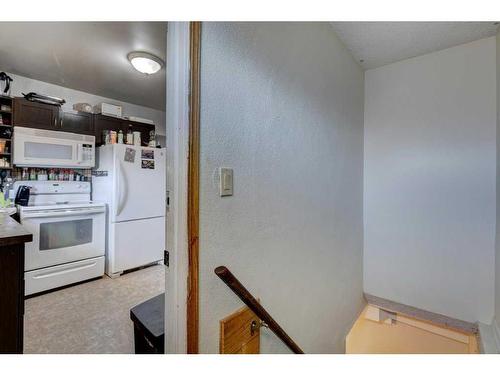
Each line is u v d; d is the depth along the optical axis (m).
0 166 2.58
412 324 2.65
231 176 1.05
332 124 2.00
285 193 1.42
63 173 3.13
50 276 2.62
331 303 2.03
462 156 2.26
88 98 3.34
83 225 2.88
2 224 1.40
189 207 0.88
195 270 0.90
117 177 3.01
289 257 1.47
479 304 2.19
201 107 0.91
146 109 3.95
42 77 2.85
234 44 1.05
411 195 2.49
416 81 2.46
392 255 2.61
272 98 1.29
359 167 2.61
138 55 2.30
